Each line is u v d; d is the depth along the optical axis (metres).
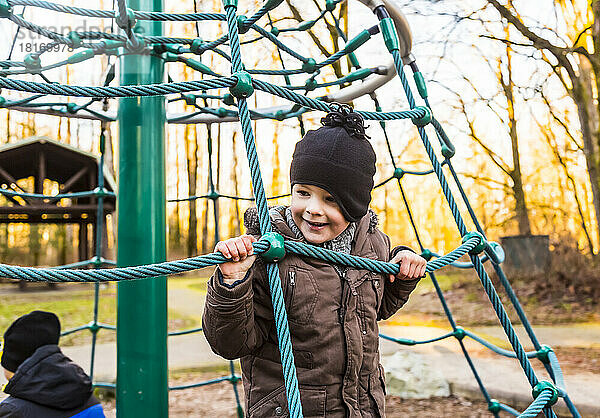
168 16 1.92
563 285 8.40
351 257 1.25
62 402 2.02
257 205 1.21
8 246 22.09
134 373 1.90
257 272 1.46
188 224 20.72
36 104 2.69
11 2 1.76
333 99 2.93
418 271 1.50
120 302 1.95
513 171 10.62
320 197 1.42
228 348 1.33
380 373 1.60
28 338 2.14
